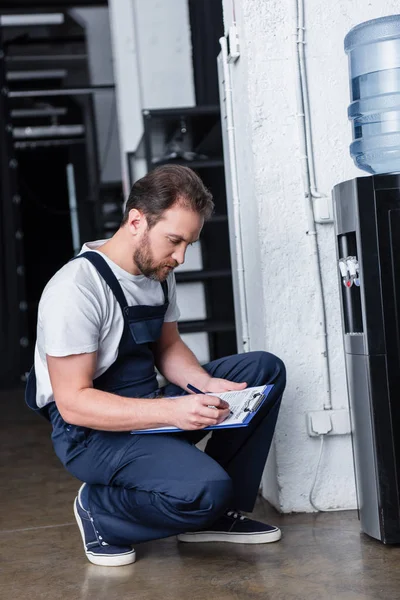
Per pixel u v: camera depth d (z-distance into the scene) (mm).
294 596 1666
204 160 4449
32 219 9039
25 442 3990
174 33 5684
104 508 1947
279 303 2328
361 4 2342
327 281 2340
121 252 1899
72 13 7613
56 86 8562
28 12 7559
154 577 1838
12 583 1865
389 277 1962
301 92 2312
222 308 5098
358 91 2160
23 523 2426
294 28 2303
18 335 6848
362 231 1955
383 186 1952
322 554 1937
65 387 1825
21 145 8773
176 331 2197
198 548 2037
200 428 1780
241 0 2316
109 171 7691
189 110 4086
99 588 1788
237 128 2508
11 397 6047
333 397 2348
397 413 1968
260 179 2314
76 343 1800
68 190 8977
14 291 6855
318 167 2338
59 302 1806
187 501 1809
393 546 1975
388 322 1964
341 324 2348
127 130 5711
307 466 2344
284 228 2328
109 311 1892
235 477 2082
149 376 2020
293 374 2336
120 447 1897
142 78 5691
